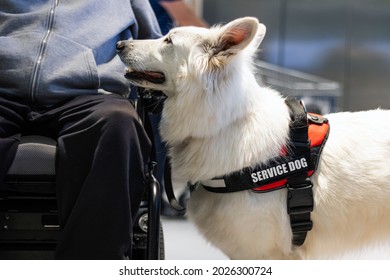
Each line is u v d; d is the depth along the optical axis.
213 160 3.97
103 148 3.54
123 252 3.55
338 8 13.82
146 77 4.23
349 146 4.18
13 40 4.18
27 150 3.71
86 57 4.21
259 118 4.03
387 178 4.14
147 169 3.97
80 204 3.51
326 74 14.08
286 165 3.95
